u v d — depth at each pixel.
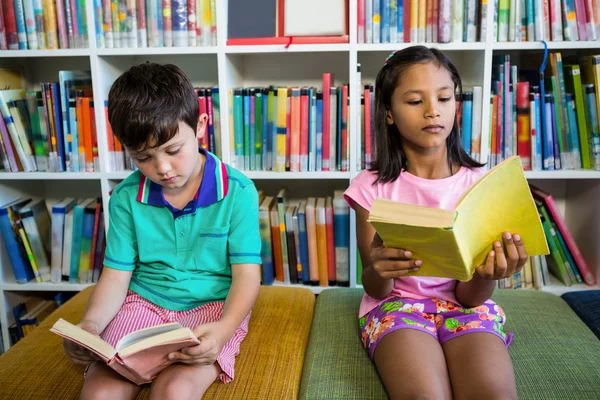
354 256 1.76
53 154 1.77
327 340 1.19
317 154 1.72
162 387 0.89
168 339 0.85
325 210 1.76
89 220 1.82
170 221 1.15
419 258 0.92
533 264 1.75
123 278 1.17
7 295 1.89
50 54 1.69
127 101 1.00
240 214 1.15
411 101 1.10
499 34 1.62
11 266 1.91
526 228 0.91
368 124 1.69
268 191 2.06
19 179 1.87
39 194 2.09
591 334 1.18
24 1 1.68
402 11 1.60
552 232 1.76
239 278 1.12
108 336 1.04
